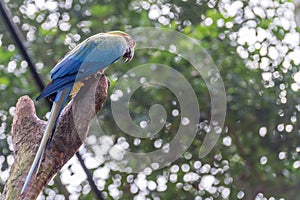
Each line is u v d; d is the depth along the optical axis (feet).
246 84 46.98
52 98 28.71
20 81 47.06
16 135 27.61
